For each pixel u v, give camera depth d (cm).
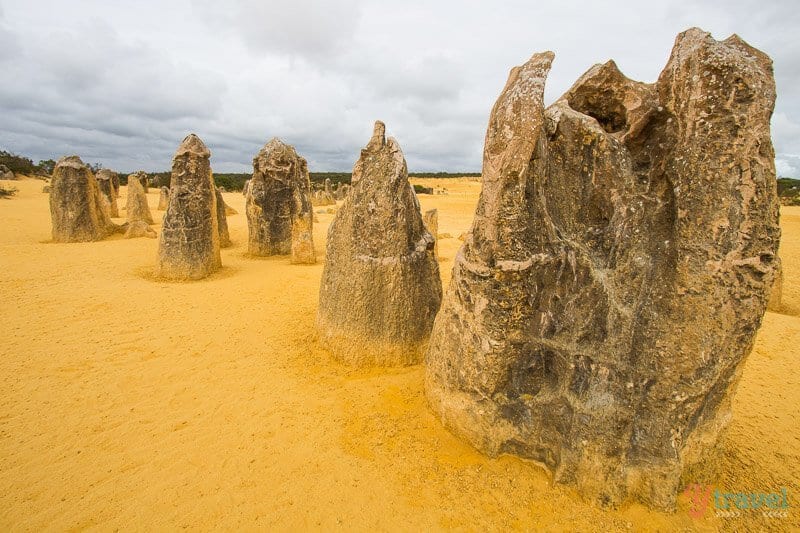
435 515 319
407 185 538
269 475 358
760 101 279
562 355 349
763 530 309
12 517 313
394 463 371
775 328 748
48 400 465
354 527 309
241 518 316
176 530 305
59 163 1337
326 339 576
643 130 344
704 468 338
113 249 1262
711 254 290
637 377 319
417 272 539
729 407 341
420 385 490
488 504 328
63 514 317
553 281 353
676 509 319
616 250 329
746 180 283
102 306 769
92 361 557
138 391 489
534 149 336
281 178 1277
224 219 1445
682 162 298
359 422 428
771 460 387
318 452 385
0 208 2030
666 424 313
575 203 358
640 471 320
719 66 283
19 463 369
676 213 302
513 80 352
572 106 390
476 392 371
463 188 6053
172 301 816
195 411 451
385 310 530
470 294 366
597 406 325
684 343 301
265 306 804
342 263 551
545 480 348
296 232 1177
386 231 520
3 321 681
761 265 287
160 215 2081
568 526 308
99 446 393
